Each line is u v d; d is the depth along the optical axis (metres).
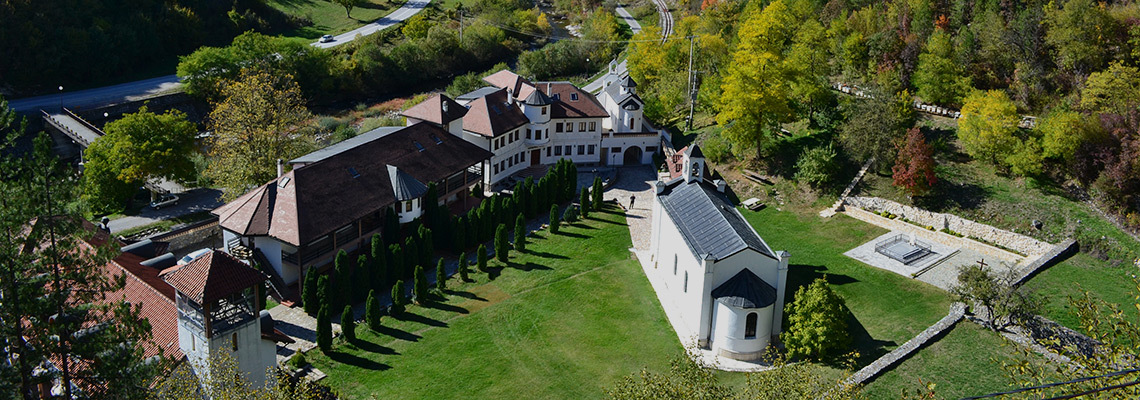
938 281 70.62
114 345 44.50
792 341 59.94
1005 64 96.56
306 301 67.75
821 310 58.69
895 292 69.00
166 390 45.59
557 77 155.38
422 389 58.69
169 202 93.81
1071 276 68.94
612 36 164.00
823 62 106.12
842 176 89.06
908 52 100.06
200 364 49.94
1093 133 78.25
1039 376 36.34
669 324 67.25
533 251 80.81
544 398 57.69
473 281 74.69
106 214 91.19
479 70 161.00
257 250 73.12
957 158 86.75
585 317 68.50
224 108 90.75
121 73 141.12
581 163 105.62
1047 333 59.09
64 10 138.50
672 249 69.44
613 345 64.25
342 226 72.81
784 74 91.00
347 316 63.84
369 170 79.25
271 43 135.88
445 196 86.38
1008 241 76.50
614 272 76.44
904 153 82.38
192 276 49.84
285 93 95.12
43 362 46.75
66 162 112.31
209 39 157.25
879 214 84.12
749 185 92.62
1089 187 78.56
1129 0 98.44
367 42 154.12
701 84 114.69
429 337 65.44
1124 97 82.12
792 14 120.06
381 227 78.81
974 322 62.09
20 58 129.50
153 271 58.59
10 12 130.62
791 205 88.25
